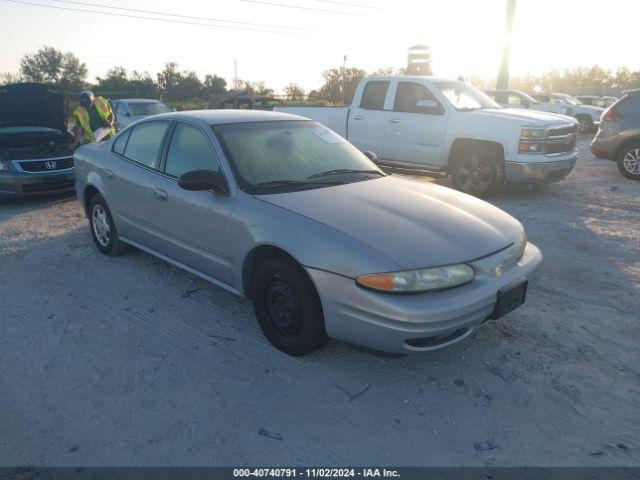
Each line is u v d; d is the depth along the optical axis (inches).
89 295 180.5
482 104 347.6
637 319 162.9
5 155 310.0
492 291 126.6
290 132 176.4
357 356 141.2
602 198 324.5
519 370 135.4
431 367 136.6
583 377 132.3
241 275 148.3
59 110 359.6
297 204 140.3
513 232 142.9
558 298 178.2
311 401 123.0
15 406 121.8
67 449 108.2
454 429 114.1
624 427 114.8
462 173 329.4
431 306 116.5
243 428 114.0
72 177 323.6
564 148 319.6
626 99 389.7
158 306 171.5
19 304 174.1
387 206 142.3
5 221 279.3
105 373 134.3
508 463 104.7
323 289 125.0
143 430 113.5
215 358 140.7
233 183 150.5
